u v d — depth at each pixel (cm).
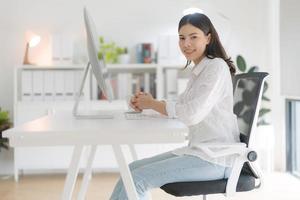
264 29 420
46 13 414
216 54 186
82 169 404
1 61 412
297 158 402
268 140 382
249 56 423
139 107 183
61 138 140
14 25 412
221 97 177
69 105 387
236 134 181
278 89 409
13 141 138
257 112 176
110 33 419
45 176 405
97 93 404
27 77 389
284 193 328
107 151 391
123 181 153
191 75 190
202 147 165
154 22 421
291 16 354
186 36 182
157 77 392
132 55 421
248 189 173
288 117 406
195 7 403
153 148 388
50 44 411
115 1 418
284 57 369
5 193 340
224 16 398
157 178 165
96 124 161
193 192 167
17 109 386
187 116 164
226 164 169
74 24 416
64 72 391
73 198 317
